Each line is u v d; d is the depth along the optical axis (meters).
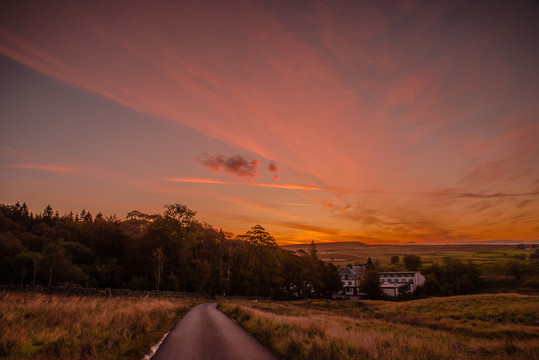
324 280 92.44
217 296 53.41
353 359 8.34
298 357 8.96
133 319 13.51
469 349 11.76
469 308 36.12
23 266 46.59
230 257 65.75
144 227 67.75
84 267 52.75
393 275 111.06
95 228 63.34
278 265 70.38
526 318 28.23
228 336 13.03
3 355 7.44
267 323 14.52
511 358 10.55
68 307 14.73
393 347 9.56
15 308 13.06
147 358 9.02
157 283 47.66
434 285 100.00
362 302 57.19
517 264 103.25
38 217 141.12
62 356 7.66
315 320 17.47
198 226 64.69
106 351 8.59
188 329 15.15
